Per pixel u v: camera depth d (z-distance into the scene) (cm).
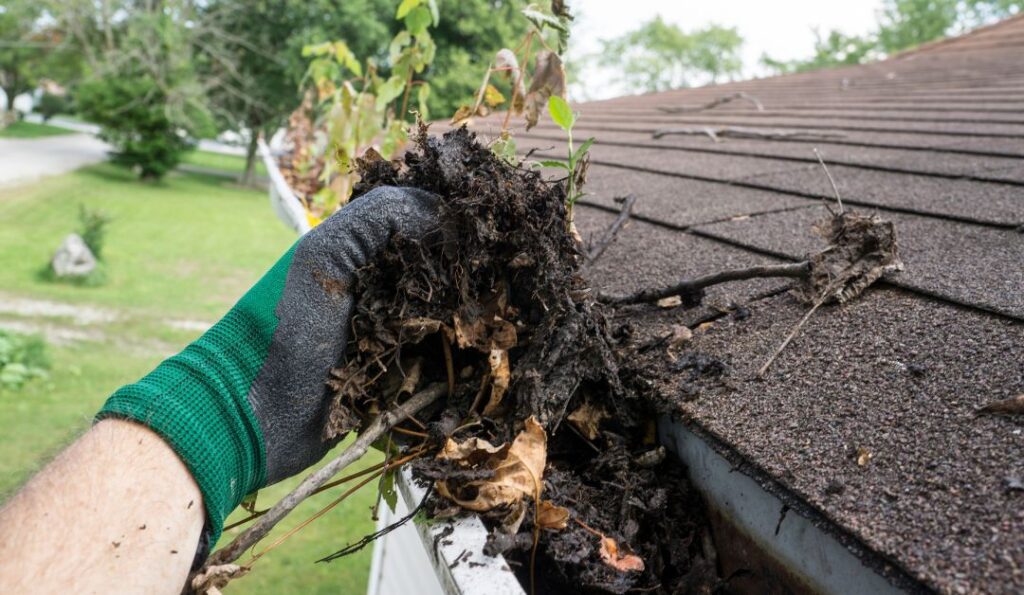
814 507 88
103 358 871
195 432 94
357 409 116
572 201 143
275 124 2589
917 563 76
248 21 2331
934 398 102
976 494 83
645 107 644
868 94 557
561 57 173
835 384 110
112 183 2128
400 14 235
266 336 103
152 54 2206
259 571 505
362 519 578
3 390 744
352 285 111
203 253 1485
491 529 102
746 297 146
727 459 104
